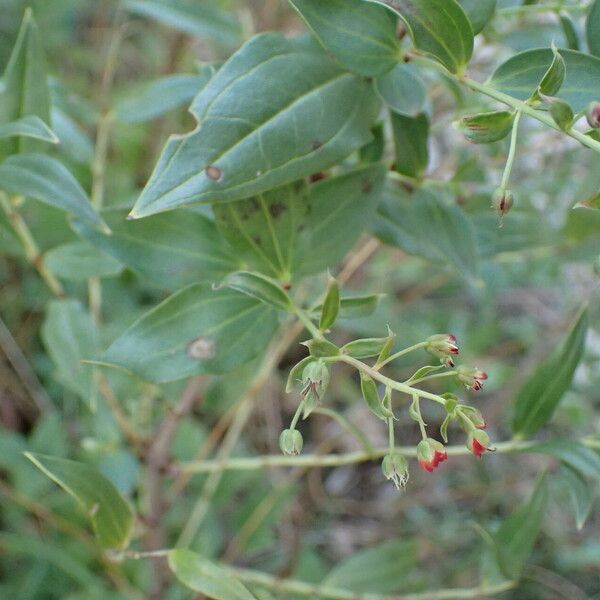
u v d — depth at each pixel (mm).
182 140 244
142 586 425
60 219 373
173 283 282
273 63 253
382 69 259
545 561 490
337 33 256
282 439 246
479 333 494
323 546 509
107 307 480
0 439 421
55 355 330
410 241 298
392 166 294
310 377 243
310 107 254
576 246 341
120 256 279
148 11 348
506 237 332
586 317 295
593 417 465
